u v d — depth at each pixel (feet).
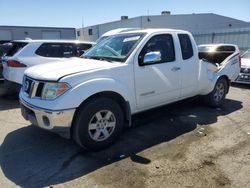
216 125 17.15
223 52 24.34
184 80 17.17
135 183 10.58
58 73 12.43
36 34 104.58
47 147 13.91
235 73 22.49
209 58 25.11
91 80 12.60
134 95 14.43
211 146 13.91
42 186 10.46
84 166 11.94
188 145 14.03
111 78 13.28
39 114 12.26
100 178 10.97
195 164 12.01
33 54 23.41
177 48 16.60
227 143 14.30
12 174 11.30
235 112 20.18
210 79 19.66
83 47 26.50
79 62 14.30
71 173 11.37
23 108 13.65
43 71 13.07
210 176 11.04
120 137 15.08
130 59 14.12
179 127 16.71
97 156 12.87
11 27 99.86
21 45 23.67
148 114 18.62
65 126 12.07
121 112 13.93
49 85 12.14
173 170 11.52
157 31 15.72
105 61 14.43
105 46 16.30
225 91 21.80
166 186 10.37
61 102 11.77
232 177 10.97
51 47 24.48
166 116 18.83
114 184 10.53
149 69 14.85
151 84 15.10
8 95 25.41
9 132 16.05
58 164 12.14
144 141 14.57
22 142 14.55
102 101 12.94
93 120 12.97
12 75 22.68
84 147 12.94
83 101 12.29
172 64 16.15
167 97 16.38
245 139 14.85
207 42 71.77
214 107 21.16
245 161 12.28
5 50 25.91
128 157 12.75
